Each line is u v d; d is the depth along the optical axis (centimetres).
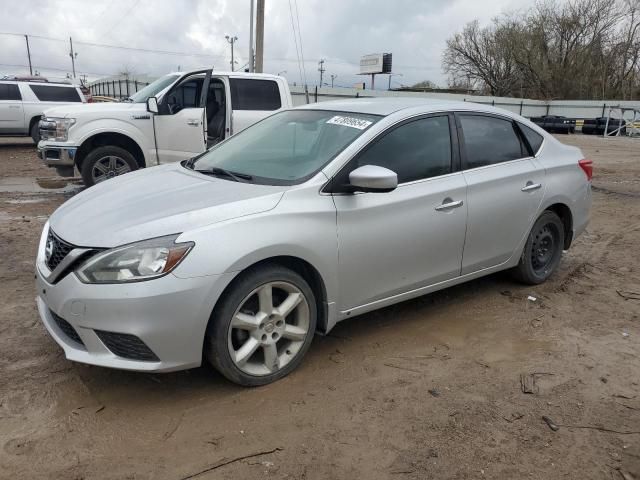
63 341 313
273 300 336
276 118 463
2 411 300
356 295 368
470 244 431
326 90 3766
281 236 318
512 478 265
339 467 268
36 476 254
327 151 373
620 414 320
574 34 5662
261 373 331
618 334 425
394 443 287
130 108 847
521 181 465
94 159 834
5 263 537
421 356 381
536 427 305
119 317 286
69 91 1716
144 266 287
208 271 294
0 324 403
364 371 358
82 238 304
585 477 267
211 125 879
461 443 289
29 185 1017
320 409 314
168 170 420
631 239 717
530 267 502
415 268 397
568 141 2961
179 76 866
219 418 302
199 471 261
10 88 1628
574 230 533
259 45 1802
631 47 5525
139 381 335
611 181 1309
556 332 426
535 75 5878
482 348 397
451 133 425
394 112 401
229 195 332
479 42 6153
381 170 338
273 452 277
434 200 397
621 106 4125
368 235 361
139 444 279
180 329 293
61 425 291
